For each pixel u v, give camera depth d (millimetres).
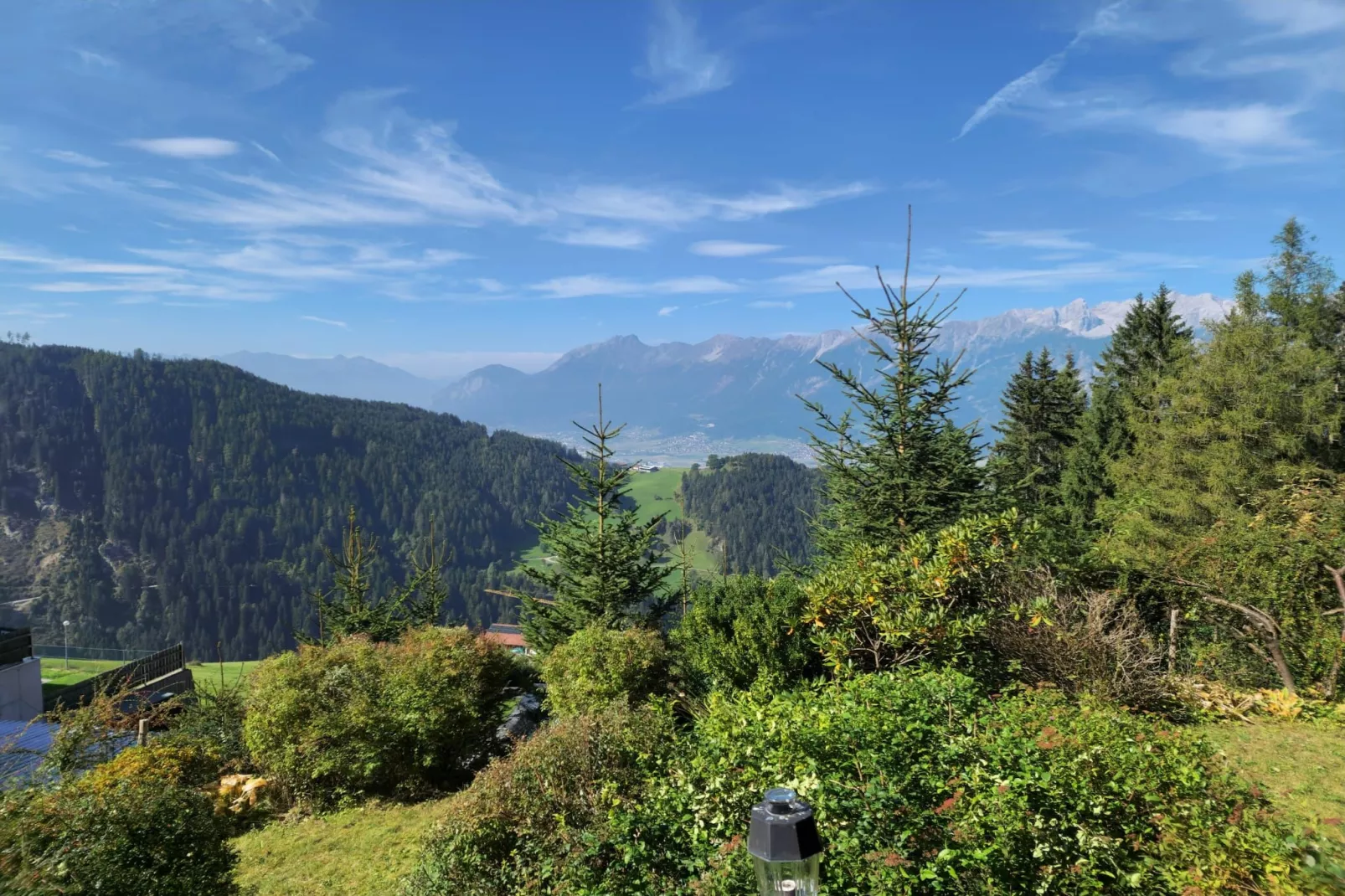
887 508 11281
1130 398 27203
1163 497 18562
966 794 4309
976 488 11531
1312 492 10312
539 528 13586
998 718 5434
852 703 5555
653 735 6445
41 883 4492
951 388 11125
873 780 4422
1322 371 20859
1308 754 6863
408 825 9227
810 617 8469
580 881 4500
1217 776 4633
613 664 9328
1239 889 3561
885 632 8047
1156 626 10391
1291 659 9289
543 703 11594
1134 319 30922
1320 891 3316
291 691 10602
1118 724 5445
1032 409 30875
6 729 13211
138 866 5184
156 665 25047
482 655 11812
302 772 10367
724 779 4848
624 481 13398
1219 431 19625
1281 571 9133
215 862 5930
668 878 4336
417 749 10422
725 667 8750
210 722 12930
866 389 11477
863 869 3826
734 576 10672
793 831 2600
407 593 20672
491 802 5859
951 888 3766
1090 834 4094
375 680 10867
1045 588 9078
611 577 12688
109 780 6684
